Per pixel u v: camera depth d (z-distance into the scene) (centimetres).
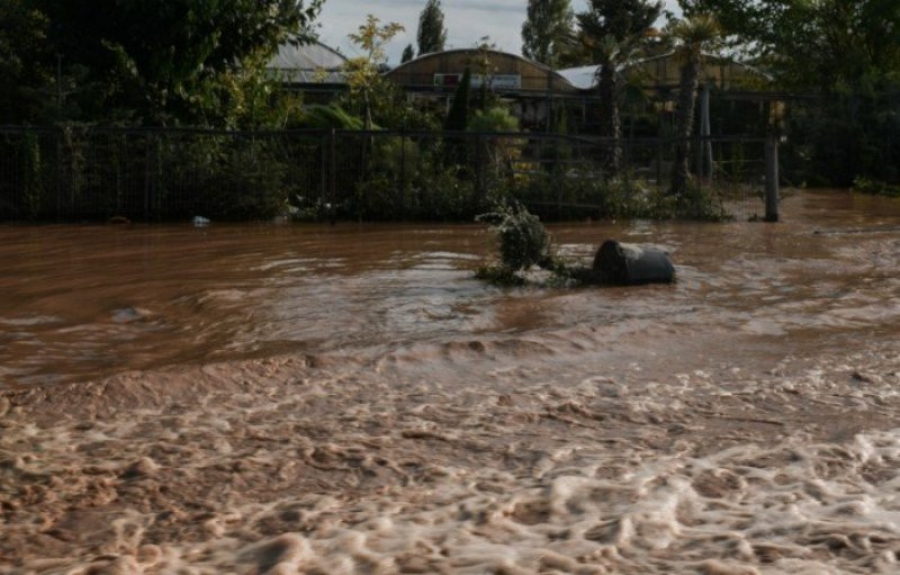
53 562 394
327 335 866
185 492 475
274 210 1969
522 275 1195
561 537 407
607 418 607
